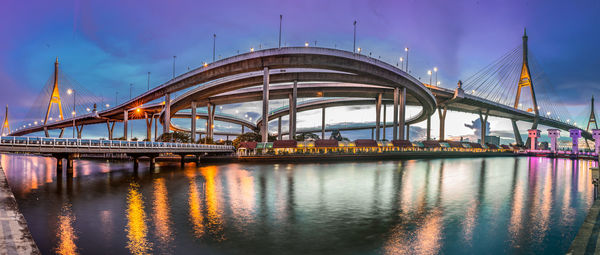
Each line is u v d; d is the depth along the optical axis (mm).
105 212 24453
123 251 16734
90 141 42938
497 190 36312
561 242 18422
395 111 108375
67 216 23281
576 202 29500
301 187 36812
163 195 31250
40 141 37188
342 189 35688
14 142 34594
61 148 39406
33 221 21984
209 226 21000
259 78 103062
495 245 17922
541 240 18750
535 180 47031
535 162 94625
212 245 17641
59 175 43844
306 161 75250
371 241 18484
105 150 44594
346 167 62688
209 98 129625
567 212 25422
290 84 118312
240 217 23203
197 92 112250
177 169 56719
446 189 36500
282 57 88625
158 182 39969
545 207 27141
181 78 102500
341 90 121000
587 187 39719
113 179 42656
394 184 39969
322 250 17078
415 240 18703
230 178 44281
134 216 23297
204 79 98000
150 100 127562
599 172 26891
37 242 17938
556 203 28891
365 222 22156
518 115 181875
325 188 36250
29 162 77000
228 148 84562
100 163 70375
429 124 175000
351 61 91375
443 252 16906
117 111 156000
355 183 40438
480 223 22094
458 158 107625
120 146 46781
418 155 97500
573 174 57156
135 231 19891
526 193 34406
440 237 19234
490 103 162625
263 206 26734
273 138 131000
